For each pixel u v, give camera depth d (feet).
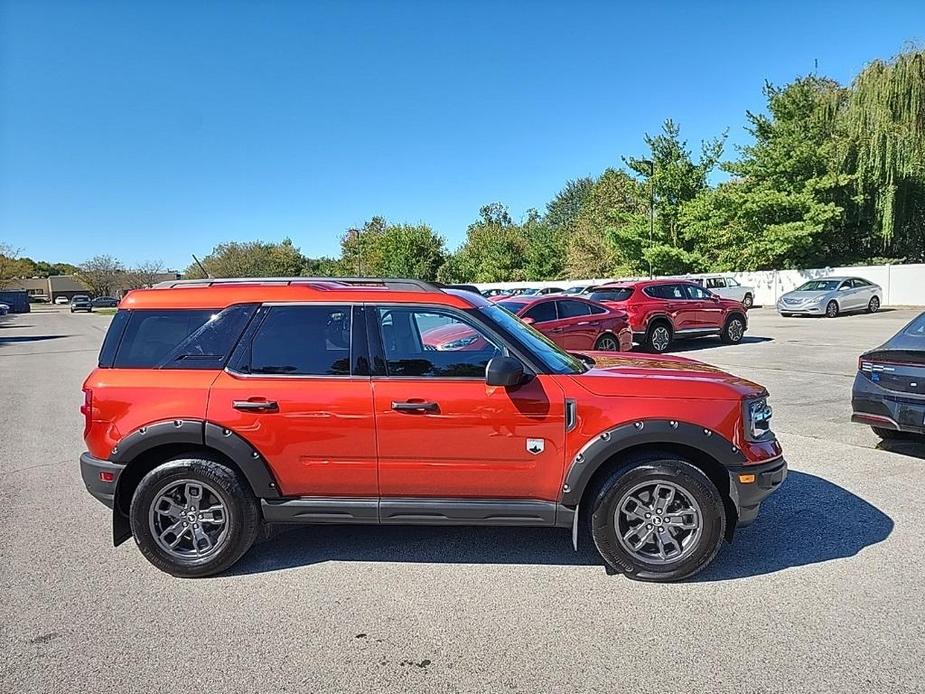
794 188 105.81
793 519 15.29
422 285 13.82
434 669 9.64
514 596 11.91
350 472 12.61
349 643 10.39
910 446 21.40
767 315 86.12
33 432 26.66
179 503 13.00
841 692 8.93
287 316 13.12
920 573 12.47
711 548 12.16
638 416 12.05
